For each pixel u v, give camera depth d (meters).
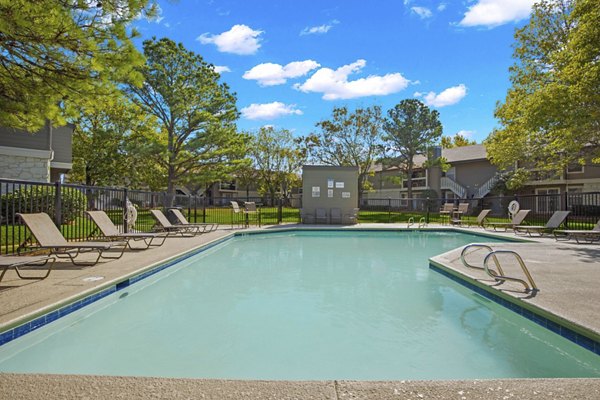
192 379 1.78
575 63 9.70
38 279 4.27
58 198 6.64
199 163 20.55
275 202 40.69
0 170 12.61
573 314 3.03
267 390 1.67
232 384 1.73
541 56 15.48
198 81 19.69
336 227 13.77
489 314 3.96
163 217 9.93
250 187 47.09
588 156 15.31
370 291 4.99
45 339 3.13
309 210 16.11
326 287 5.22
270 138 35.31
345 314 3.96
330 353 2.94
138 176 21.38
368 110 24.97
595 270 5.08
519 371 2.62
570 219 14.35
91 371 2.57
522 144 16.16
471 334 3.36
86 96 4.50
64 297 3.44
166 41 18.95
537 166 17.59
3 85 4.48
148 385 1.71
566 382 1.74
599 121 10.88
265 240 11.62
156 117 20.47
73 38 3.88
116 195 10.01
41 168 13.45
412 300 4.53
